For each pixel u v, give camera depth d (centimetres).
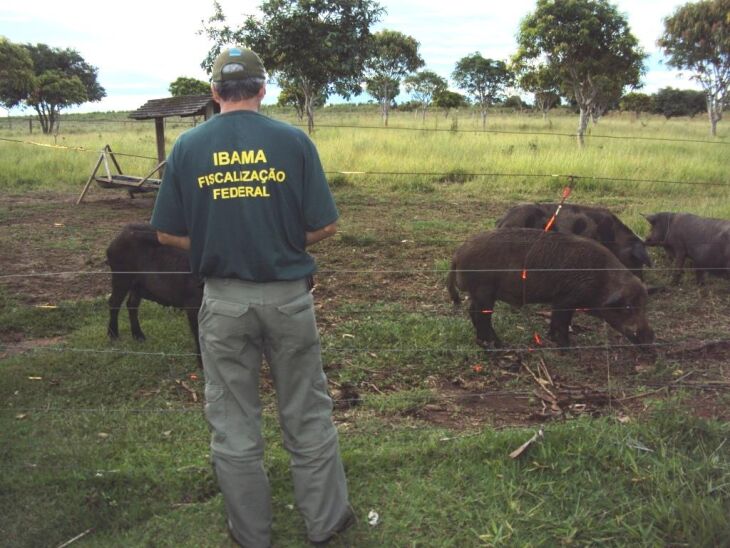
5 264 799
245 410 278
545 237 553
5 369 492
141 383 478
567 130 2822
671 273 807
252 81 262
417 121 3334
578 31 2169
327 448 289
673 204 1108
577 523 305
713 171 1455
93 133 2947
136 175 1530
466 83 4522
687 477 331
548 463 349
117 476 342
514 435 374
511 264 545
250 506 282
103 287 716
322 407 290
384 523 310
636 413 423
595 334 612
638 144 1952
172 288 510
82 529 306
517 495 327
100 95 5119
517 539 296
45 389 464
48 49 4812
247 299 263
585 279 539
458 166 1512
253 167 256
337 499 295
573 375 508
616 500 321
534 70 2394
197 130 264
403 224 1038
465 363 527
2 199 1280
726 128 3219
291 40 1909
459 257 565
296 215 267
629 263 746
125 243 531
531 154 1594
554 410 436
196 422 410
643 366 522
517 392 472
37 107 3353
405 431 403
